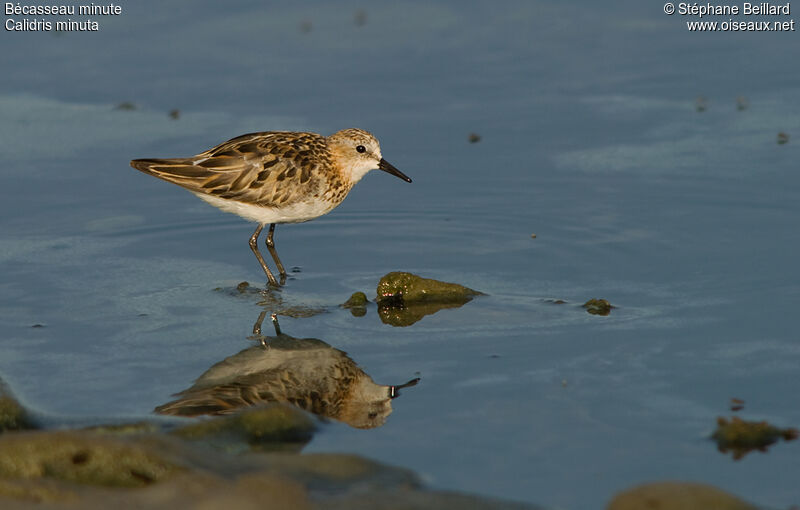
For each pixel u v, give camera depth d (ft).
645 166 55.16
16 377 35.86
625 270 44.68
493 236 49.65
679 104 61.62
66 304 42.52
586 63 67.51
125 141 58.54
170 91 64.85
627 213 50.60
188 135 58.80
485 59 68.59
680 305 40.65
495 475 28.81
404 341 38.81
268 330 40.29
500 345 37.93
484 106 62.59
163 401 34.24
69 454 28.55
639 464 29.12
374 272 46.50
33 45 70.74
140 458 28.43
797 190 51.37
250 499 26.27
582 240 48.24
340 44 71.10
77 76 66.95
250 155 47.75
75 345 38.73
